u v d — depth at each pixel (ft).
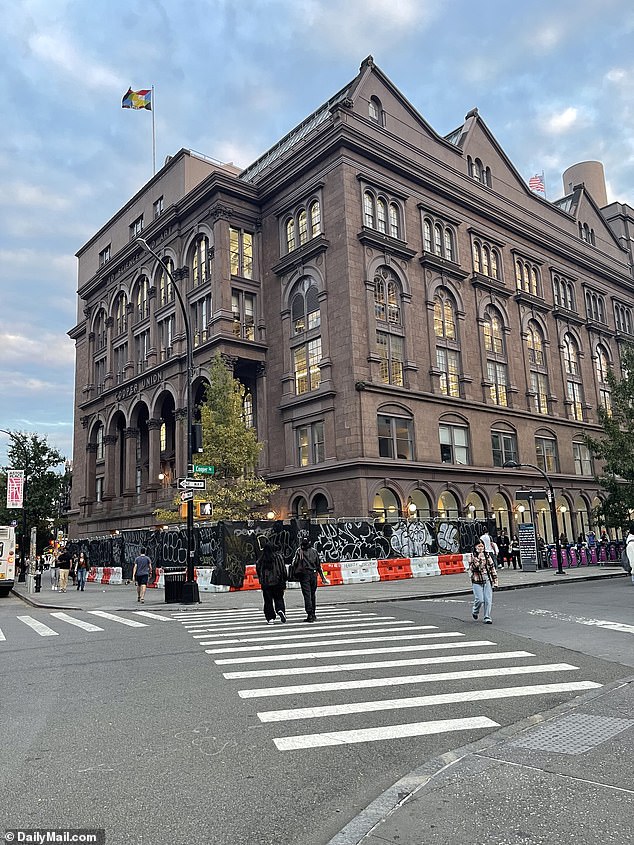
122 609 63.57
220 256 129.08
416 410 118.93
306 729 19.79
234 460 104.78
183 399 138.92
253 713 21.59
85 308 190.19
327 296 117.29
